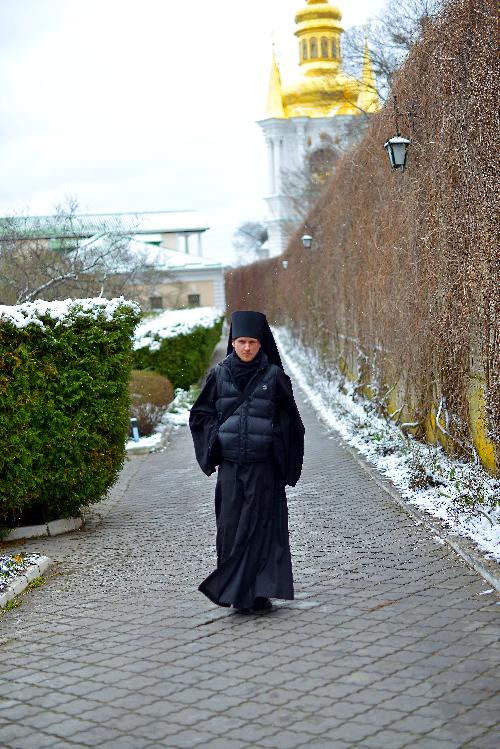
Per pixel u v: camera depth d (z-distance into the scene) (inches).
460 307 424.8
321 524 383.2
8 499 393.7
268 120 3090.6
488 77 366.0
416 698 195.2
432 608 256.2
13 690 216.7
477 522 341.4
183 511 450.9
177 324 1074.7
